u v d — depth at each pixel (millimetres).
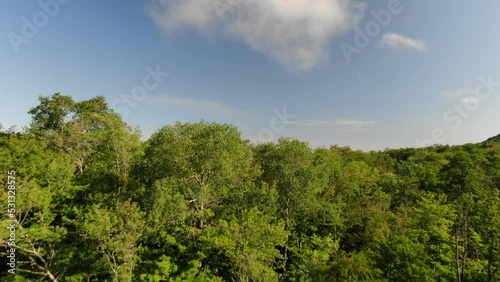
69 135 34469
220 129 26953
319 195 37125
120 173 31812
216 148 26203
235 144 27812
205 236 23016
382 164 71125
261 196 28203
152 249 24797
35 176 22203
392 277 17469
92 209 21172
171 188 24312
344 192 39406
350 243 34250
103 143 33531
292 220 31969
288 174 32062
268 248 23094
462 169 44031
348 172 42562
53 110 38000
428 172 47219
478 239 22562
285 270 28734
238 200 28375
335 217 32438
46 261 21453
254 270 19344
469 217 23766
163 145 26328
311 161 34250
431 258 24422
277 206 30031
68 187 23406
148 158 27875
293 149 32531
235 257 20812
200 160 26281
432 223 26562
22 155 22562
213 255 26000
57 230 20125
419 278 16406
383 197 36969
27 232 18547
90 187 28219
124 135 31344
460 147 82312
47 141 31609
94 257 21047
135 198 27250
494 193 23438
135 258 20203
